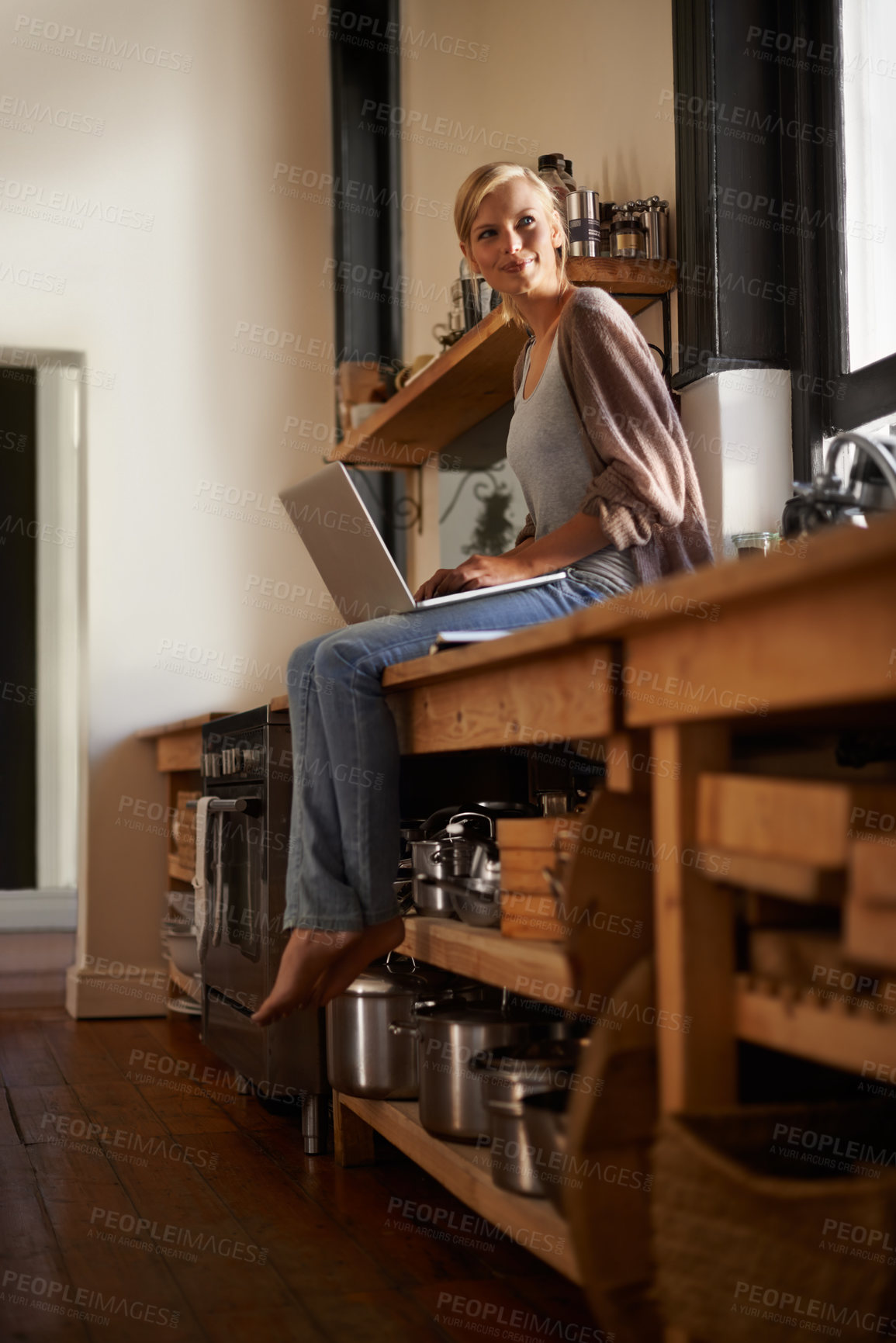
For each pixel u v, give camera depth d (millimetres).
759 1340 1000
